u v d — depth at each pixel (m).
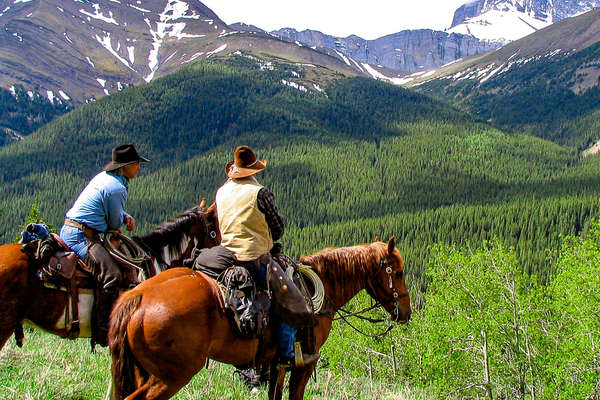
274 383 5.81
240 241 5.42
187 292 4.77
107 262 5.93
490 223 139.62
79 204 6.04
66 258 5.68
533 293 29.66
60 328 5.68
